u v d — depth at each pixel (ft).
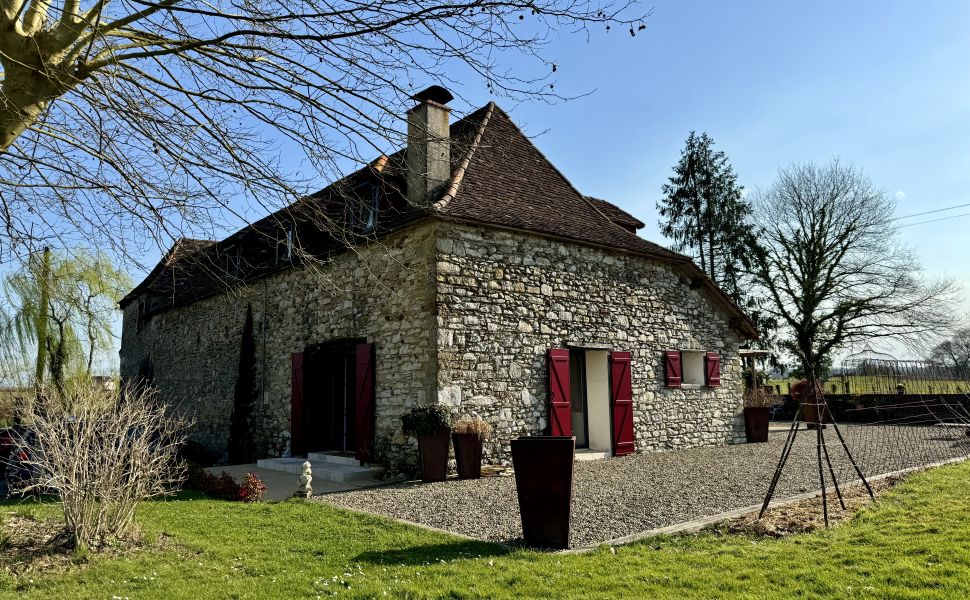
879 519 18.60
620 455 38.88
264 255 50.03
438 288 31.78
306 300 42.57
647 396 41.81
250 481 26.45
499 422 33.35
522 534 18.58
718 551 16.21
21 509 22.44
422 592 13.30
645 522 20.26
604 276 40.32
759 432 48.24
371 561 16.08
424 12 14.11
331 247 39.58
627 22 14.67
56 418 18.31
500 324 34.12
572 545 17.58
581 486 27.68
